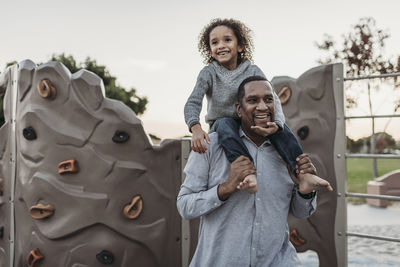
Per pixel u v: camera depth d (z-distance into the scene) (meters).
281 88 4.37
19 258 4.03
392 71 14.96
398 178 11.30
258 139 2.12
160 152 3.87
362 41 15.41
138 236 3.74
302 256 5.53
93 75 3.75
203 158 2.09
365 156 3.84
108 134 3.68
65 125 3.74
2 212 4.39
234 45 2.61
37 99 3.87
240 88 2.07
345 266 3.94
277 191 2.06
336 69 4.03
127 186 3.71
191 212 2.01
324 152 4.09
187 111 2.41
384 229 7.37
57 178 3.74
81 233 3.70
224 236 2.02
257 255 2.02
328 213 4.05
